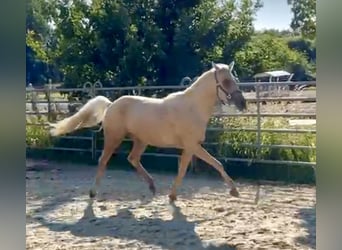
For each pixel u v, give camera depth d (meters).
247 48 14.56
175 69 12.17
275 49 23.48
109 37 11.56
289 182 7.06
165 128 5.59
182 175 5.70
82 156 9.59
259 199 5.88
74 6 11.73
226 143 7.72
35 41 13.67
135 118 5.78
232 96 5.32
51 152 9.99
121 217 5.11
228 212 5.21
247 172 7.60
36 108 10.38
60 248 3.97
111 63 11.59
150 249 3.94
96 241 4.22
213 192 6.34
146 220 4.95
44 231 4.59
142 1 12.22
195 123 5.47
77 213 5.34
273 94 12.17
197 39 12.31
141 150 6.14
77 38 11.73
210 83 5.41
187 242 4.12
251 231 4.43
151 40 11.76
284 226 4.58
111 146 6.07
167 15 12.25
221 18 12.61
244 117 8.05
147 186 6.89
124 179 7.58
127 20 11.48
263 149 7.45
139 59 11.38
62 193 6.52
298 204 5.56
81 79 11.73
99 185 6.54
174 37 12.12
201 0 12.36
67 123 6.28
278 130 7.11
